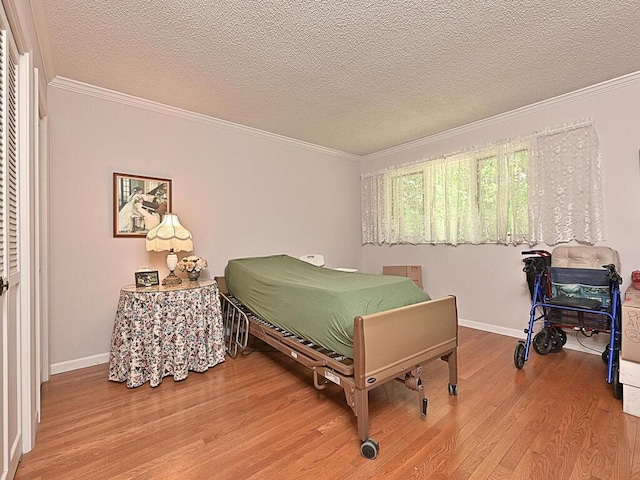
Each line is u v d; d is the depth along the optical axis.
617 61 2.39
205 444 1.67
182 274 3.20
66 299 2.62
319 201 4.54
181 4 1.76
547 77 2.63
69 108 2.64
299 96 2.93
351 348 1.76
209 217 3.46
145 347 2.38
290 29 1.98
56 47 2.16
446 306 2.13
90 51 2.21
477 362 2.72
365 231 5.05
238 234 3.69
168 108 3.14
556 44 2.16
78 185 2.68
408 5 1.78
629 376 1.88
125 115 2.92
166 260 2.95
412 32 2.02
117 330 2.45
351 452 1.60
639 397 1.85
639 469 1.43
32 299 1.72
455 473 1.44
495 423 1.82
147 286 2.61
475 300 3.72
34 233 1.80
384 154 4.73
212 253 3.48
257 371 2.62
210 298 2.73
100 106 2.79
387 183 4.67
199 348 2.59
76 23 1.92
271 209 3.99
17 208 1.52
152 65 2.40
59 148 2.59
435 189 4.05
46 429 1.80
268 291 2.63
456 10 1.82
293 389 2.30
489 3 1.77
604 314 2.31
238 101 3.04
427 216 4.12
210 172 3.46
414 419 1.88
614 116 2.72
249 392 2.25
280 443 1.68
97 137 2.77
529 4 1.78
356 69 2.46
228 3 1.76
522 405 2.01
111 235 2.84
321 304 2.05
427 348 1.98
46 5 1.76
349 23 1.93
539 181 3.15
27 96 1.61
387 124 3.67
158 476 1.45
